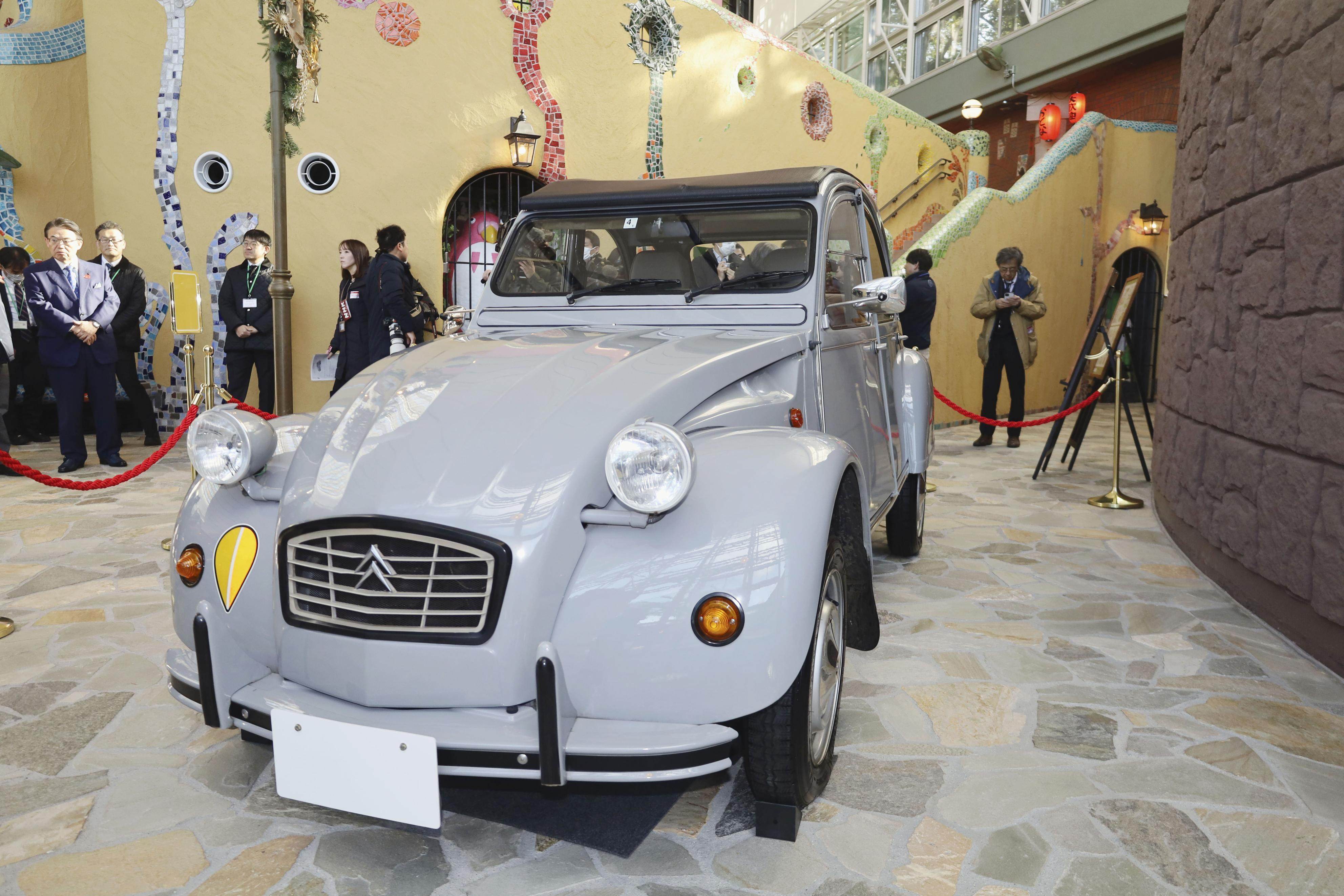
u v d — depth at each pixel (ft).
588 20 30.91
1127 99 48.19
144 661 10.46
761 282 9.91
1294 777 7.80
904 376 14.02
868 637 8.14
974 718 8.96
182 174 27.12
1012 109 54.65
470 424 6.81
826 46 70.44
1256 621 12.05
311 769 6.18
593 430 6.69
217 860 6.62
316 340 27.94
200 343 27.68
